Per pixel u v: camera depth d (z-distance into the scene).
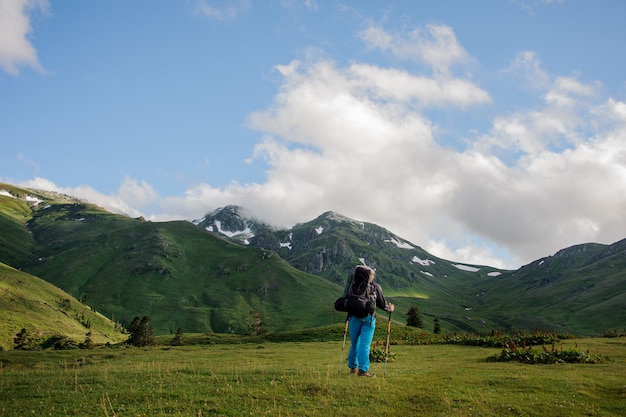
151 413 11.13
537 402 12.50
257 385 13.98
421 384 14.42
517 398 12.88
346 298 14.88
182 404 11.93
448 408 11.82
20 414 11.30
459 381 15.03
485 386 14.32
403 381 14.77
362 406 11.81
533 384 14.59
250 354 34.62
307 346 43.44
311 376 15.07
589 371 17.97
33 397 13.48
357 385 13.63
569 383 14.73
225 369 17.86
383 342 41.91
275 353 34.84
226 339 64.44
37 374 18.86
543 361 22.05
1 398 13.59
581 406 12.27
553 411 11.82
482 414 11.45
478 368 19.50
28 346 127.00
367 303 14.73
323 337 58.19
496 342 36.06
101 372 18.05
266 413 11.09
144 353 38.94
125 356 36.25
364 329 15.04
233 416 10.95
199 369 17.95
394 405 12.02
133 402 12.34
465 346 37.59
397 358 27.41
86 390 14.01
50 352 40.88
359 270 15.00
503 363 22.16
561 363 21.56
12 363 34.50
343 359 26.78
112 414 11.09
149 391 13.41
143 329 92.62
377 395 12.70
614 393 13.77
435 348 36.22
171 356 35.12
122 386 14.46
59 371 19.73
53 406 12.04
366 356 15.02
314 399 12.34
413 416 11.27
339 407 11.67
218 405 11.81
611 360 22.81
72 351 41.75
